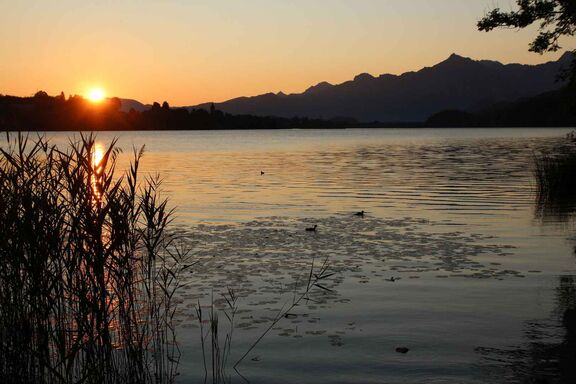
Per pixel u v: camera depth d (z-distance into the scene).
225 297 9.51
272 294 9.73
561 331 7.87
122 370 5.92
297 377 6.45
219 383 6.27
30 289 5.40
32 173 5.91
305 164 48.19
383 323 8.27
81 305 5.50
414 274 11.17
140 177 33.78
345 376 6.48
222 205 21.86
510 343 7.44
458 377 6.39
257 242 14.39
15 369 5.37
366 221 17.94
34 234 5.45
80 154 5.92
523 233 15.77
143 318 7.95
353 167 44.19
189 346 7.37
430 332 7.90
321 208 21.14
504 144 87.25
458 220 18.19
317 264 11.99
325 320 8.42
